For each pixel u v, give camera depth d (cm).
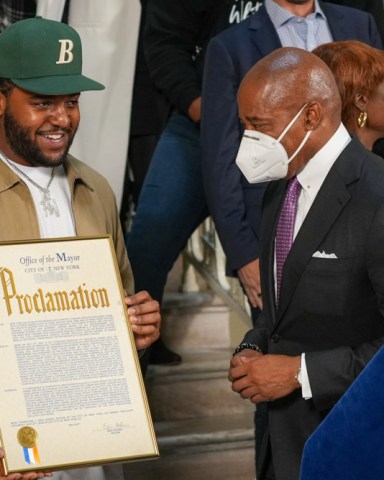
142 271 471
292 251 308
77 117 310
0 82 303
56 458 285
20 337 292
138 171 514
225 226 420
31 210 312
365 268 298
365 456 225
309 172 311
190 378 514
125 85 477
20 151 307
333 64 332
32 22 303
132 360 298
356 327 305
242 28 427
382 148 378
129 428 292
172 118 486
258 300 420
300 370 307
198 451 484
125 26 474
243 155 313
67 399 290
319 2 440
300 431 319
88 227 321
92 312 299
